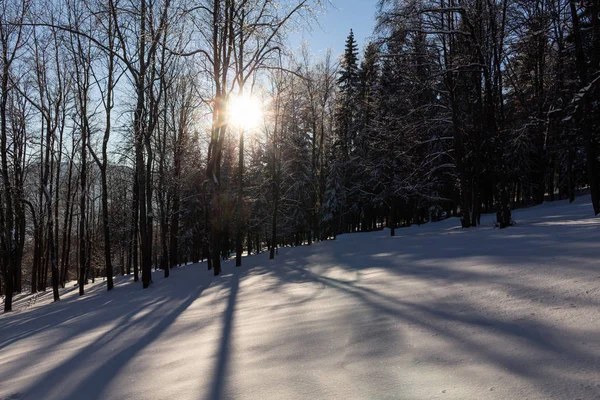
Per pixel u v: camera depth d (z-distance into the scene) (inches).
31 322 413.4
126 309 365.1
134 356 179.9
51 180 873.5
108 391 138.2
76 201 1112.8
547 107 877.2
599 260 206.2
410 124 673.6
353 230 1731.1
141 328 251.0
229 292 353.4
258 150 1140.5
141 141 589.9
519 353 114.5
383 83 829.2
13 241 727.1
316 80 909.2
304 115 883.4
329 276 337.4
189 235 1272.1
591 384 91.4
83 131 647.1
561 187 1177.4
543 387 93.9
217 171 575.8
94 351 205.2
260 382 122.6
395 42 618.2
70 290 931.3
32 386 159.3
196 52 541.0
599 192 506.3
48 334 295.0
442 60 693.3
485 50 566.9
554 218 573.6
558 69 705.0
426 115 701.9
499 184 522.6
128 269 1393.9
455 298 183.8
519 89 945.5
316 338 158.7
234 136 856.9
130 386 139.6
